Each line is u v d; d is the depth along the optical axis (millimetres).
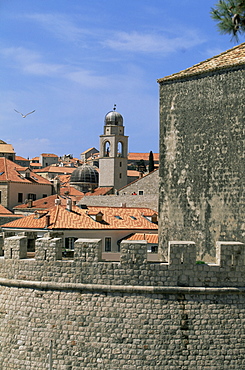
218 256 26250
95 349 26078
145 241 26594
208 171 31344
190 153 32375
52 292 27250
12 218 90875
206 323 25688
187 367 25391
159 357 25516
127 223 64250
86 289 26641
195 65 34031
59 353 26469
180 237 32500
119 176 159500
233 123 30391
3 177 110812
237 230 29734
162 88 34094
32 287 27703
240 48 33812
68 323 26625
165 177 33531
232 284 26031
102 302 26375
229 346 25594
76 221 60625
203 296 25922
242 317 25844
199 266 26000
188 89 32750
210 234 31000
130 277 26234
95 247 26719
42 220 60938
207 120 31656
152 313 25859
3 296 28641
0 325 28344
